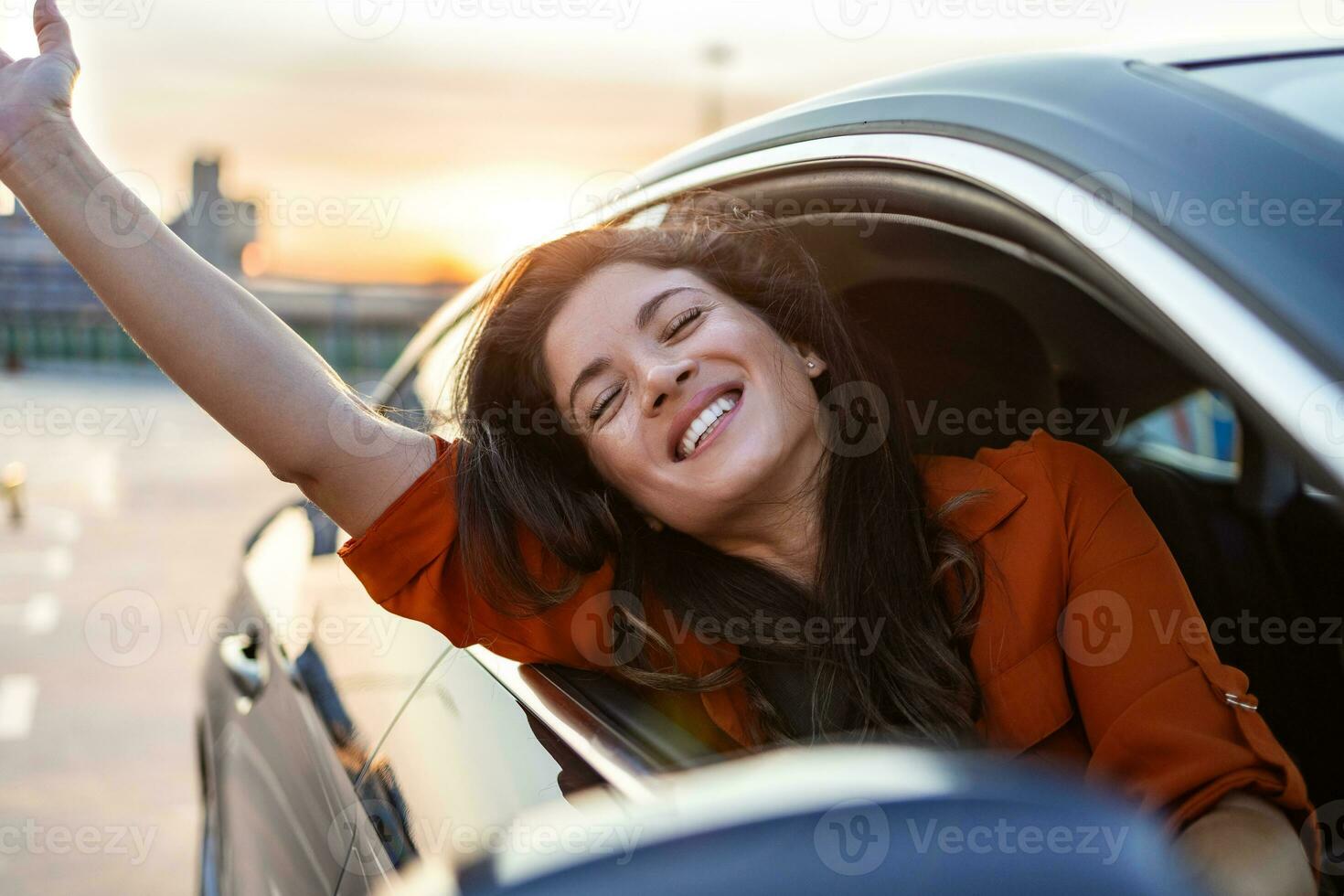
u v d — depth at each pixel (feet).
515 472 4.00
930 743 3.41
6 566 18.75
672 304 3.88
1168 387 5.41
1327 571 4.65
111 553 19.71
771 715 3.71
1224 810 2.98
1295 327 2.17
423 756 3.64
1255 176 2.51
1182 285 2.36
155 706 12.02
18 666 13.33
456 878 1.65
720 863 1.49
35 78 3.89
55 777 10.18
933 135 3.32
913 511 3.87
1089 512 3.91
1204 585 4.72
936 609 3.78
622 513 4.23
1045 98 3.08
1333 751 4.45
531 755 3.17
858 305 5.05
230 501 25.38
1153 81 3.04
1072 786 1.53
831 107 3.98
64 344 59.82
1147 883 1.39
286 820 4.58
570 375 3.98
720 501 3.77
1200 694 3.39
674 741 3.07
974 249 4.72
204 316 3.83
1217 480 5.30
